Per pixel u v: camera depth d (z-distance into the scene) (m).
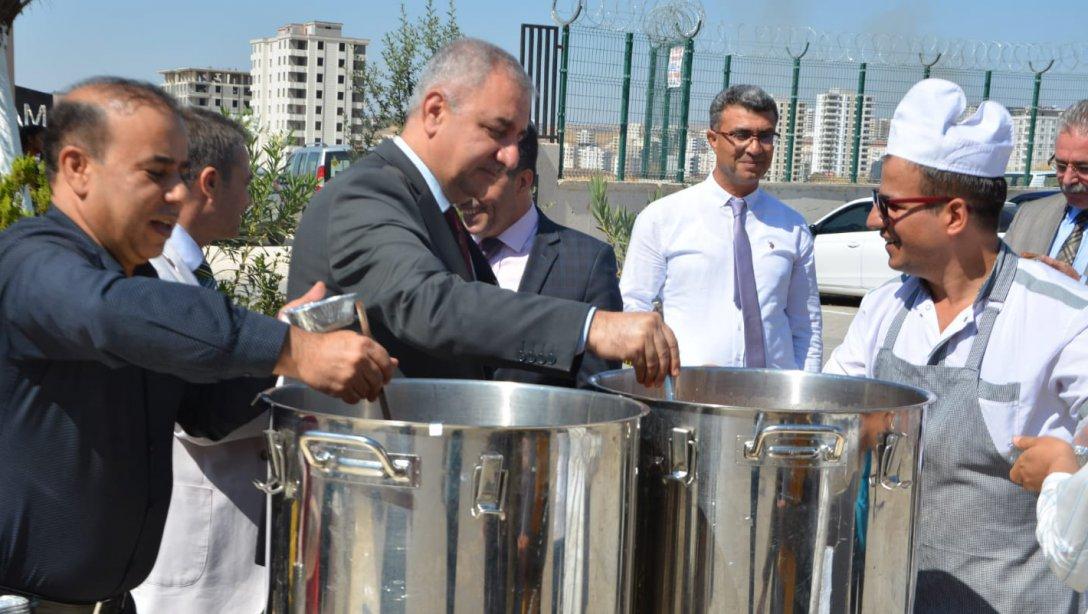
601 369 2.78
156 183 1.94
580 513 1.66
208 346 1.65
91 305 1.66
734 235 4.04
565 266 3.21
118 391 1.95
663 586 1.90
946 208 2.32
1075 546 1.76
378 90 11.03
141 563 2.10
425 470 1.58
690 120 13.87
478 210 3.16
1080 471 1.77
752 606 1.82
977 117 2.30
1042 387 2.29
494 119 2.30
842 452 1.81
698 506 1.84
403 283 1.97
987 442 2.26
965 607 2.30
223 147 2.89
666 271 4.13
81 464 1.91
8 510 1.87
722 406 1.80
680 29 13.31
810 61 15.37
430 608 1.61
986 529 2.29
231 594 2.87
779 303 4.06
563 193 13.38
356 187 2.19
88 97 1.92
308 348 1.68
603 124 13.59
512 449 1.59
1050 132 16.48
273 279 5.35
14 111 7.10
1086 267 4.11
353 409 2.02
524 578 1.62
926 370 2.36
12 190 3.41
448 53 2.35
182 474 2.83
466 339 1.92
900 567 1.93
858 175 16.06
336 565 1.65
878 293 2.63
